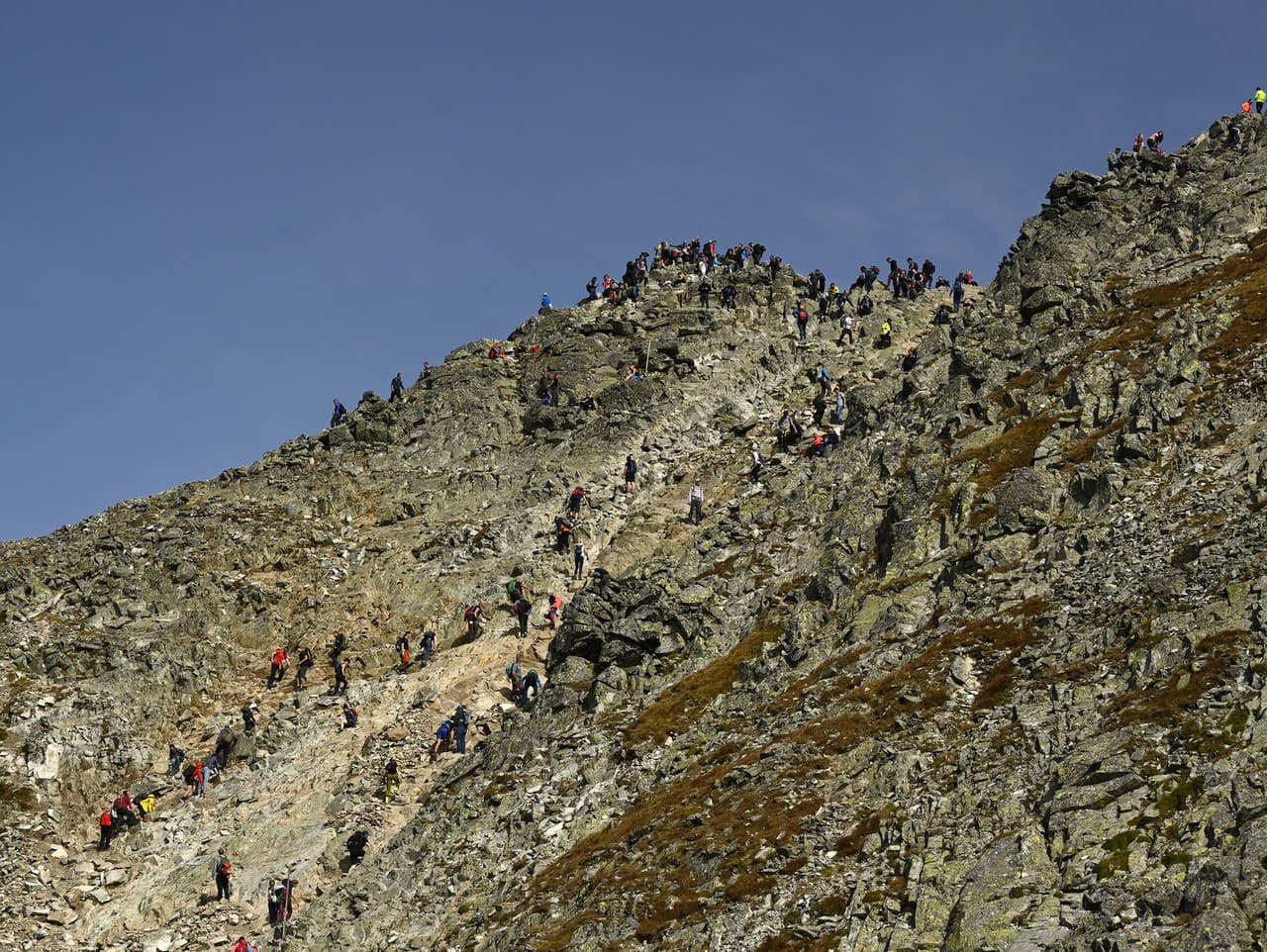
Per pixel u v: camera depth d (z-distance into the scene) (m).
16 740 61.75
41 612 71.62
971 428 62.00
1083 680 39.56
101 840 57.84
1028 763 36.88
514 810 49.84
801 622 52.50
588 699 55.16
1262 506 44.28
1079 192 83.38
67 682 65.81
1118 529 47.59
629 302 103.81
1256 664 35.50
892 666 46.59
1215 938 26.36
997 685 42.00
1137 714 35.84
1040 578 47.50
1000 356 67.44
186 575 73.00
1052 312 69.12
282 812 57.25
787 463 72.62
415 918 46.38
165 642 68.44
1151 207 80.69
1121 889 29.72
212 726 64.81
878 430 69.00
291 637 71.12
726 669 53.50
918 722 41.69
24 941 52.22
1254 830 29.00
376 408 92.19
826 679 48.19
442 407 91.00
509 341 103.00
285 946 48.38
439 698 61.56
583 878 42.41
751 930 35.38
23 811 58.72
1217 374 55.09
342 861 52.88
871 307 95.94
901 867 35.06
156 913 53.09
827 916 34.47
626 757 49.88
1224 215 72.19
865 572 55.62
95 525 84.75
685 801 43.91
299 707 64.69
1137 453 51.56
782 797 41.06
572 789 49.59
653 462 80.94
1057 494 52.06
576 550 70.50
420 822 52.66
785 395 86.69
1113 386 57.97
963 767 38.22
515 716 56.75
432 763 57.75
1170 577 42.12
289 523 79.38
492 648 64.88
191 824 58.12
